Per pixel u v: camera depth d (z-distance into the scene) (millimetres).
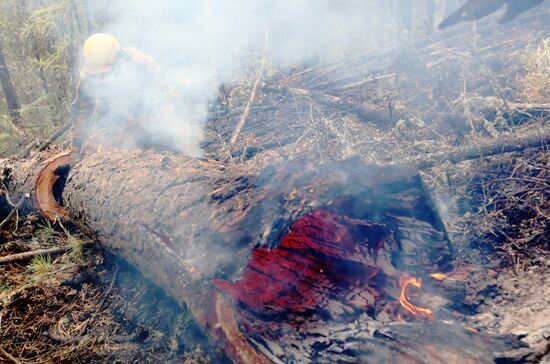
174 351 2775
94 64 3885
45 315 3160
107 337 2934
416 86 4699
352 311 2371
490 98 3826
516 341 2020
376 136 4141
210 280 2197
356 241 2555
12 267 3602
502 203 3104
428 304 2457
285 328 2250
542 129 3207
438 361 1938
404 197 2188
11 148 5340
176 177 2713
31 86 6281
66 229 3891
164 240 2482
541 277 2533
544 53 4309
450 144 3797
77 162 3574
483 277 2627
